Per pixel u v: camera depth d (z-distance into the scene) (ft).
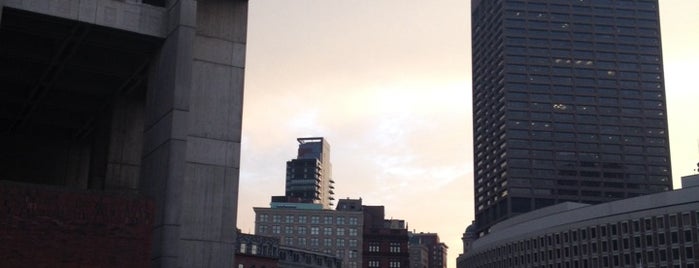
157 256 113.50
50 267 105.91
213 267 122.01
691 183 486.79
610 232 478.59
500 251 602.85
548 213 574.97
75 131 185.26
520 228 579.48
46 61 142.31
